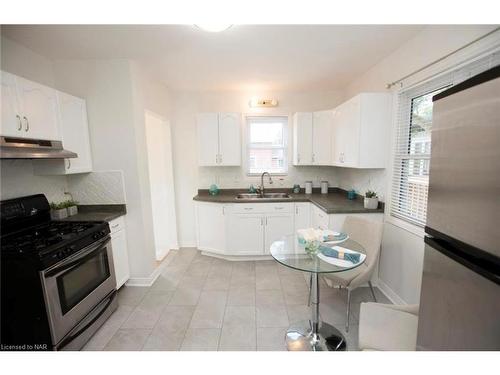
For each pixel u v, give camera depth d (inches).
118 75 96.9
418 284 79.0
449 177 31.5
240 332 76.9
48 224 84.0
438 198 33.8
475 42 58.5
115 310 88.9
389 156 95.9
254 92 144.9
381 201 101.2
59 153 79.3
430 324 35.9
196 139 144.3
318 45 85.7
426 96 78.8
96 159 101.8
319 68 108.3
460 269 29.8
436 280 34.3
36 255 59.4
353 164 101.2
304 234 76.7
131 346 71.7
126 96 97.9
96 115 99.3
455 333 30.9
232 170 150.7
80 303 71.7
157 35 77.6
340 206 107.1
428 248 35.9
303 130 137.1
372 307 57.1
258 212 128.6
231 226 129.6
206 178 150.7
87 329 73.3
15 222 76.4
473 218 27.8
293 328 77.8
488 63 58.2
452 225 31.2
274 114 146.6
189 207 152.0
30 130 73.2
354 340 72.7
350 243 77.8
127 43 83.0
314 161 137.9
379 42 83.4
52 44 83.1
